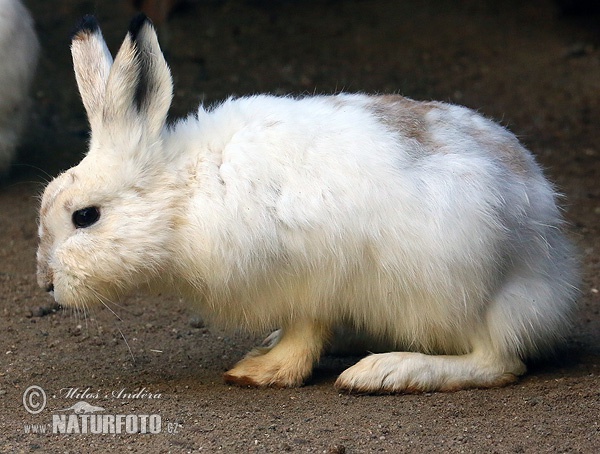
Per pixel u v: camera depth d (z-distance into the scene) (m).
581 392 10.16
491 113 21.14
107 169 9.65
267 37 24.69
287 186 9.64
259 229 9.58
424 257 9.74
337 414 9.61
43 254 9.77
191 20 25.36
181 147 9.90
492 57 24.02
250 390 10.34
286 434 9.15
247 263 9.67
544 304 10.32
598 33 25.22
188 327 12.48
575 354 11.50
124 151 9.68
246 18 25.73
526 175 10.47
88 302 9.79
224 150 9.83
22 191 17.02
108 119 9.72
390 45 24.53
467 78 22.86
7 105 16.83
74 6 25.31
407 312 10.09
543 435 9.15
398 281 9.88
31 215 16.09
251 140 9.81
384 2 27.12
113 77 9.62
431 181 9.76
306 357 10.40
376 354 10.30
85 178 9.66
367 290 9.99
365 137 9.85
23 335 12.12
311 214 9.59
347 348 11.37
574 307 11.06
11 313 12.81
